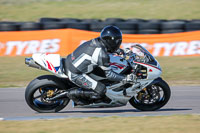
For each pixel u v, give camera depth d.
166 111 21.28
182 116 18.92
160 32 46.94
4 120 18.69
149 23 46.44
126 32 46.31
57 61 19.83
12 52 43.88
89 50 19.20
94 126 16.75
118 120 18.11
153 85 20.55
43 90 20.42
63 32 43.69
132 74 19.05
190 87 28.94
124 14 66.19
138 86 20.02
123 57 20.42
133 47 20.53
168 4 70.94
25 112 21.28
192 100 24.47
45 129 16.23
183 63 39.28
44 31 44.00
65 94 20.09
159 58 42.19
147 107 21.22
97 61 18.86
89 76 19.80
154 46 43.59
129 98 20.36
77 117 19.28
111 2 74.19
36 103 20.83
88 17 64.94
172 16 64.19
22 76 34.16
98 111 21.64
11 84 30.70
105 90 19.66
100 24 46.34
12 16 65.75
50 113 20.91
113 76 19.11
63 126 16.81
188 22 50.34
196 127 16.36
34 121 18.16
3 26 46.44
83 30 45.59
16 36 44.06
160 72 19.95
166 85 20.44
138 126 16.69
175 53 43.16
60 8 70.69
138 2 73.31
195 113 20.59
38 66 19.73
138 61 19.81
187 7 68.38
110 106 20.52
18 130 16.11
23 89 28.47
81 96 19.92
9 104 23.44
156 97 20.92
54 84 19.83
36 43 43.69
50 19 52.03
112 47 19.23
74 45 43.34
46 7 71.44
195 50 42.69
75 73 19.50
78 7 71.12
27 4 73.81
